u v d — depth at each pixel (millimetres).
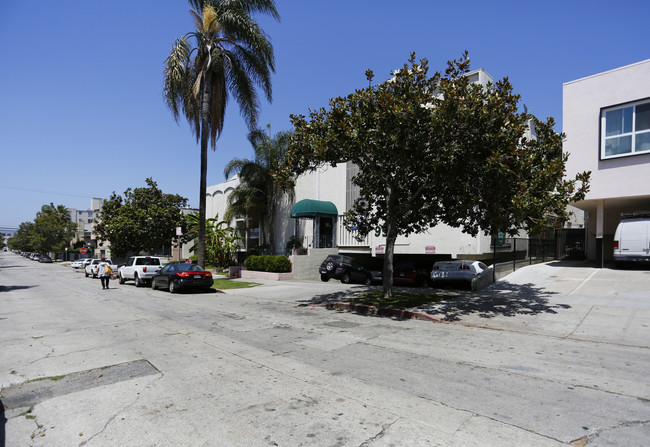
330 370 5730
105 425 3945
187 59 18703
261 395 4738
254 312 11547
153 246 32656
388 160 11375
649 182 13570
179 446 3514
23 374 5633
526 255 19859
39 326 9508
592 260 19469
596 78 14859
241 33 19109
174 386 5070
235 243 30391
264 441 3590
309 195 26000
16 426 3945
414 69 10562
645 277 12906
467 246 17656
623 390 4844
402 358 6359
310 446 3490
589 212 19922
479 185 10453
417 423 3930
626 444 3467
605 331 8047
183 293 17234
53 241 74500
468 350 6867
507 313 10008
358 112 10766
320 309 12016
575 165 15242
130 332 8617
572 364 5980
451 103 9055
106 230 30953
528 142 9969
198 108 19344
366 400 4551
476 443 3514
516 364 5992
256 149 26172
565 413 4148
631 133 14055
